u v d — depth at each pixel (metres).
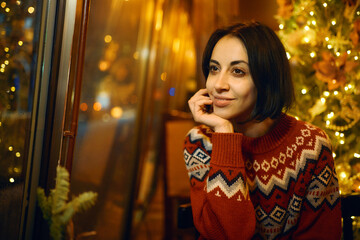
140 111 3.24
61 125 1.25
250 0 2.70
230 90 1.24
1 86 1.25
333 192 1.37
